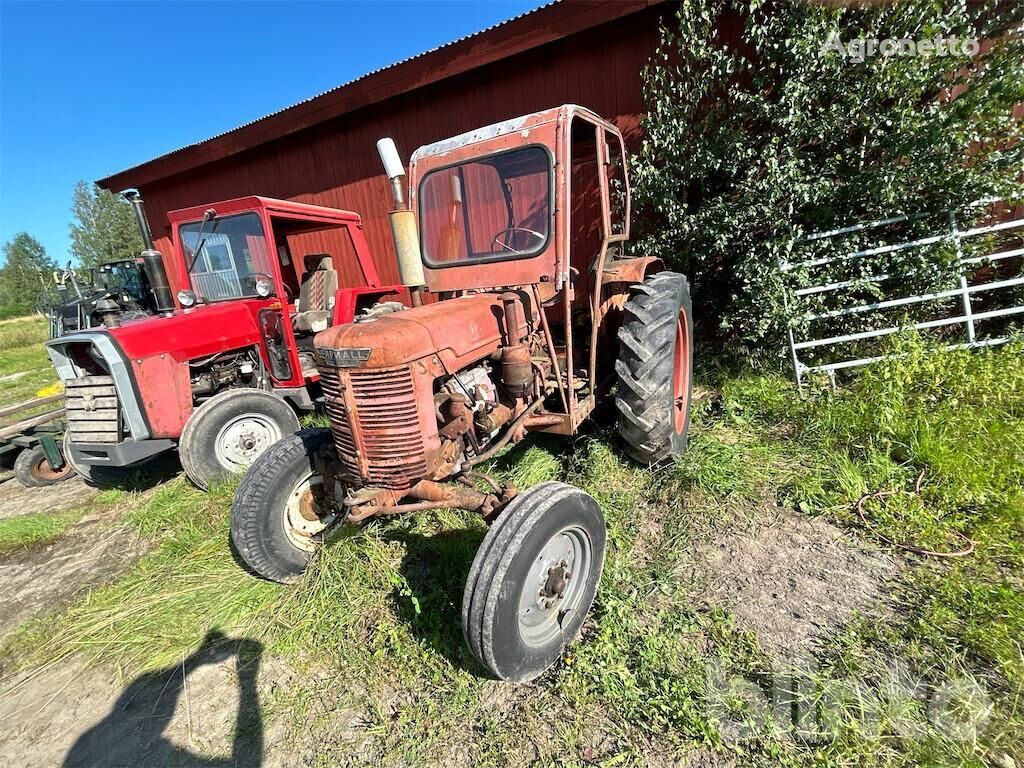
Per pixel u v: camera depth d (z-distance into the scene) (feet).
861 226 11.72
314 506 8.46
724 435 11.10
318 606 7.64
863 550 7.64
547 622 6.37
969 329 11.71
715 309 15.02
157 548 10.19
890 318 12.71
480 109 17.74
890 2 10.46
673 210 13.07
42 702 6.99
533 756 5.42
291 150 23.08
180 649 7.47
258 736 6.06
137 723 6.44
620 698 5.87
